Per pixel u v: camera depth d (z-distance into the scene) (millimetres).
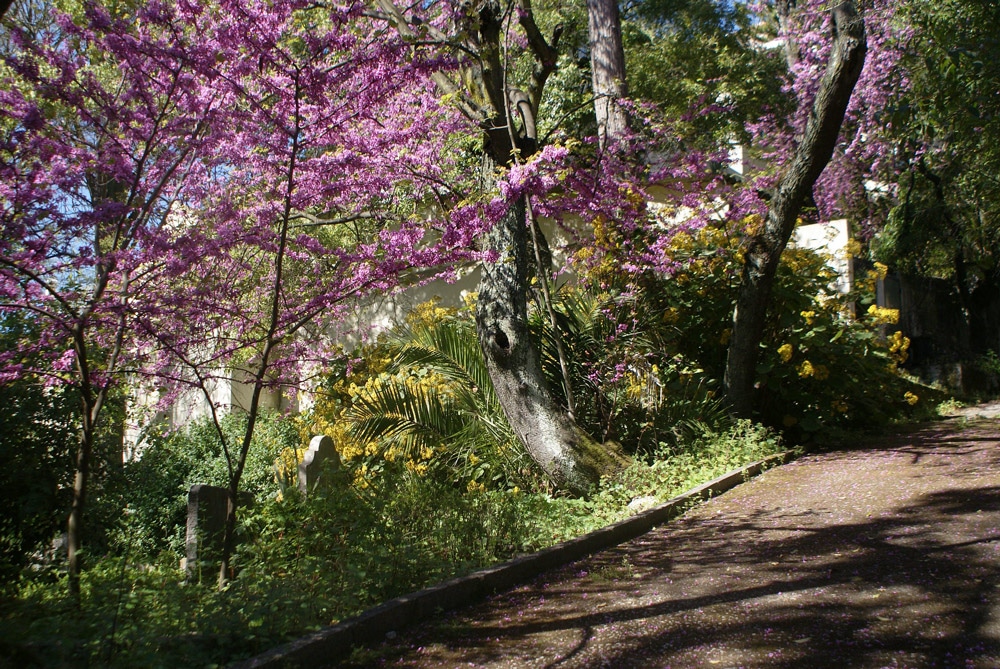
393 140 7152
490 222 7074
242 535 6637
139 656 4016
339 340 11234
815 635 4328
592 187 10125
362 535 5848
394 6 9547
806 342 11156
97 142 6691
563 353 10070
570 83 18844
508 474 9766
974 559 5332
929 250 22938
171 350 5742
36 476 7668
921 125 13867
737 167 19984
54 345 6262
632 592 5375
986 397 18656
